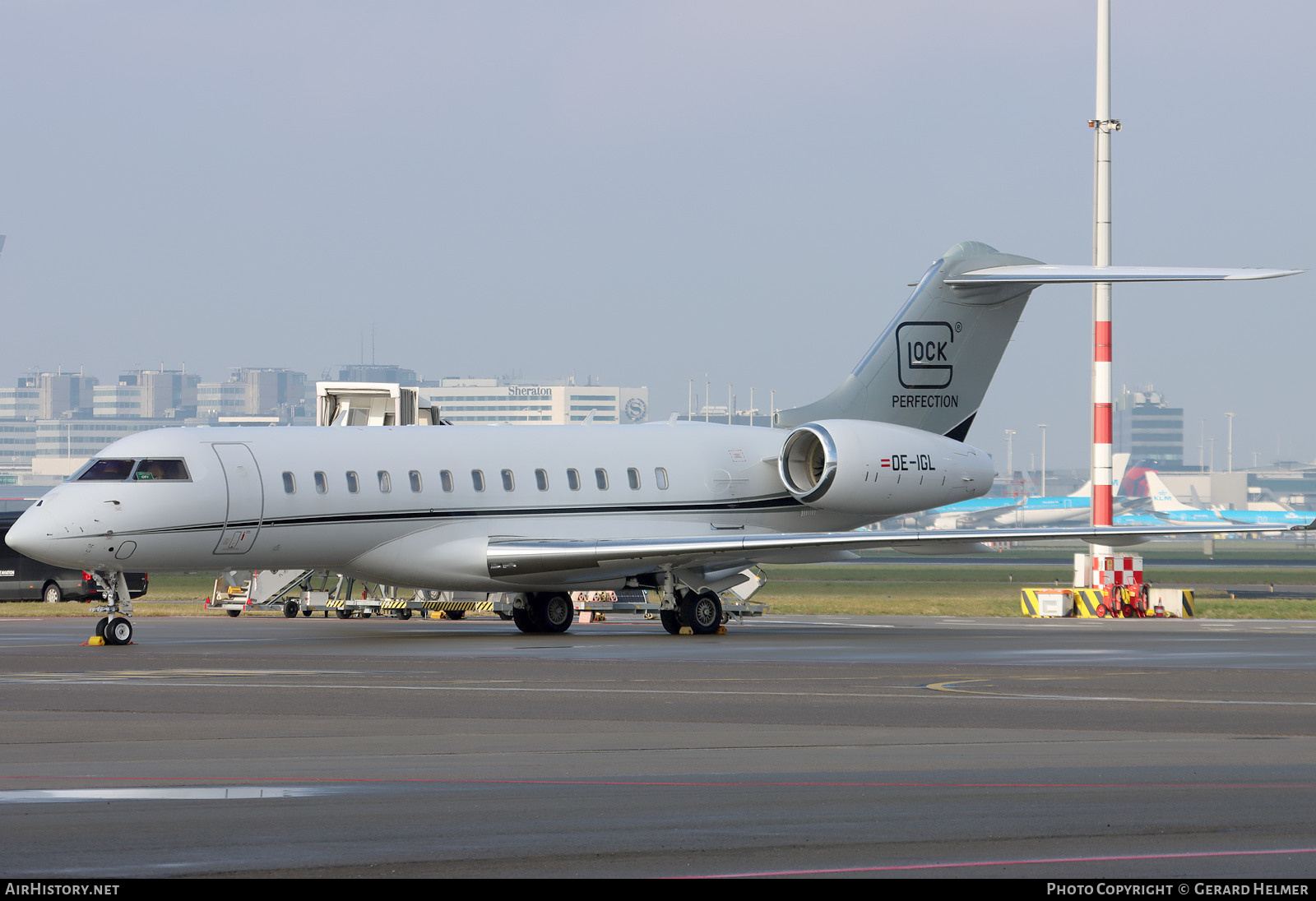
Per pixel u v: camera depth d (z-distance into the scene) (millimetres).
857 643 115500
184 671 86688
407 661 94688
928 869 34000
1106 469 163375
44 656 99125
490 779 46375
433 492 126062
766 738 56188
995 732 58375
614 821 39344
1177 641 117188
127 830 38000
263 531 117938
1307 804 42000
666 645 112188
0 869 33812
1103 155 160500
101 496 111812
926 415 147625
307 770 47938
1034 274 140250
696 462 140875
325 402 155250
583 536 133375
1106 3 160625
